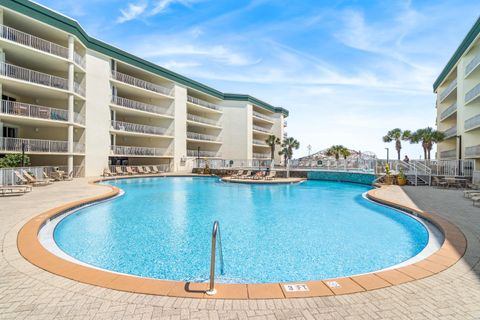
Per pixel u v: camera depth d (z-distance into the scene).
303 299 3.04
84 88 22.23
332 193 15.00
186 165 32.00
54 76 20.03
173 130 30.52
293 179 21.19
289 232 7.33
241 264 5.20
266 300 3.02
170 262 5.29
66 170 20.78
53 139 21.64
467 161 16.69
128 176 22.56
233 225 8.03
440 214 7.62
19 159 16.42
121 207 10.58
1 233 5.45
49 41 20.53
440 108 31.55
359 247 6.16
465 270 3.82
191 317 2.70
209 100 38.81
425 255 4.88
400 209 9.11
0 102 16.61
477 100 20.59
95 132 22.88
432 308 2.88
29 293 3.14
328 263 5.26
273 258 5.51
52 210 7.71
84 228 7.54
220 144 39.06
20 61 19.81
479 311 2.82
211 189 16.50
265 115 48.03
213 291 3.16
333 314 2.76
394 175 17.44
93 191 12.51
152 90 28.53
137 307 2.87
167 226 7.85
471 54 21.97
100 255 5.62
